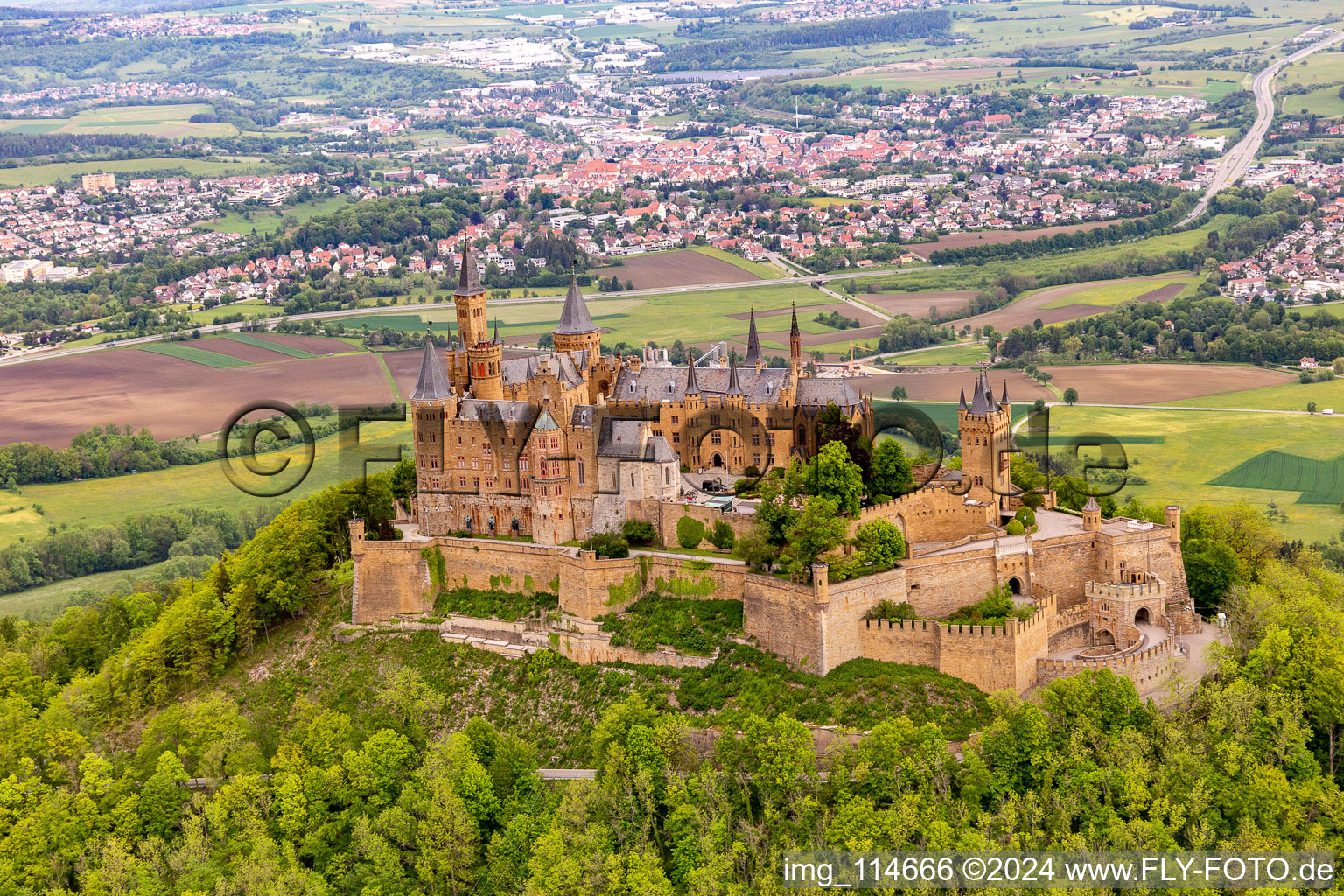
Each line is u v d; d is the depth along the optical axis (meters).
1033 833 180.75
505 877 195.50
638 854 189.25
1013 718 191.50
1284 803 184.50
